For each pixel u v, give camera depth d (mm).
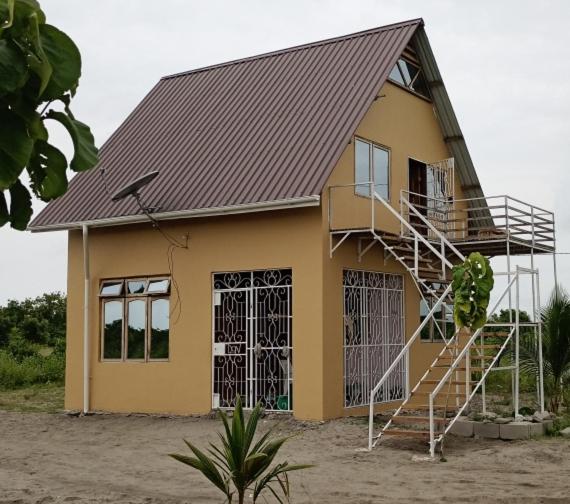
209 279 16484
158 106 20406
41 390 22641
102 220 17219
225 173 16547
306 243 15328
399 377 17438
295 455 12070
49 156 4309
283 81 18750
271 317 15797
